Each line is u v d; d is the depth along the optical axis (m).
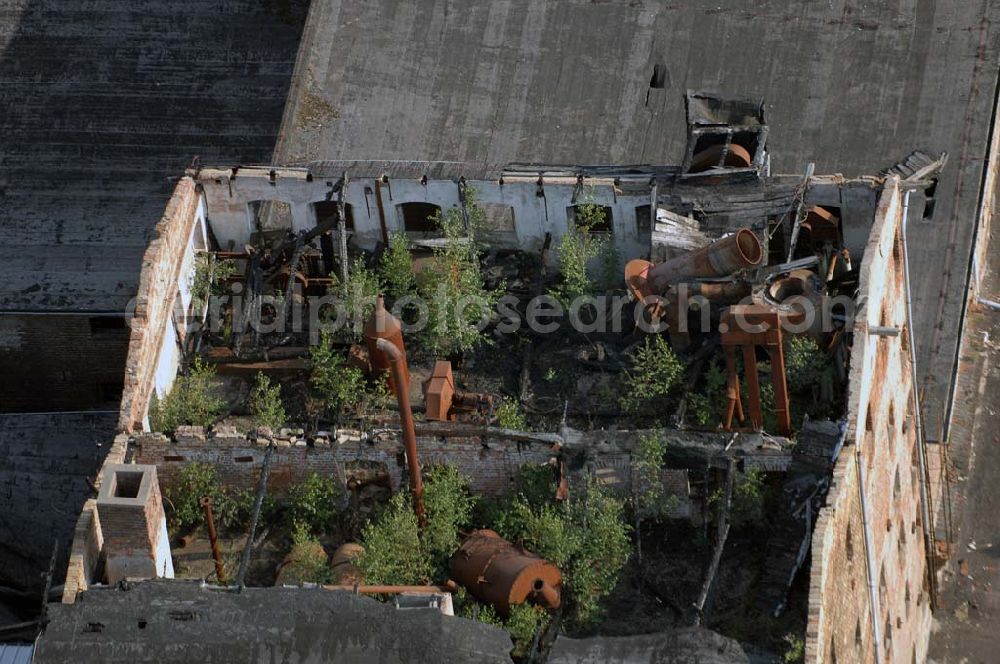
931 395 66.75
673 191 53.34
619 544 47.38
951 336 66.75
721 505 47.75
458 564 47.09
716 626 46.12
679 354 51.44
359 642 42.69
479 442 48.56
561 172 54.12
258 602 43.12
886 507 54.34
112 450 48.34
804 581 46.22
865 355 48.44
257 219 55.19
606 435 48.28
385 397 51.44
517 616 46.19
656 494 48.16
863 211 53.00
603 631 46.72
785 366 49.88
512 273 54.38
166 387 51.28
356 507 49.56
